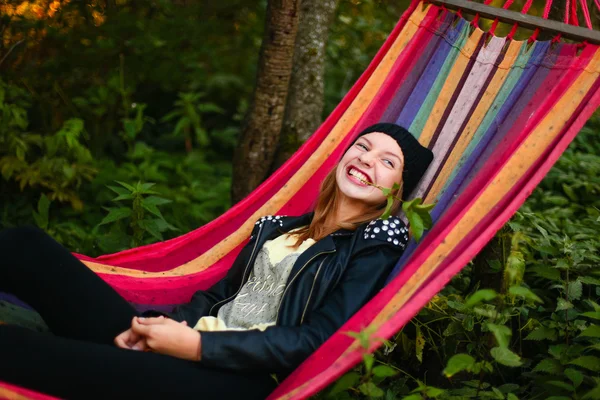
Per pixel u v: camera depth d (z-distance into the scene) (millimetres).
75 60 4973
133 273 2762
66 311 2213
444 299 2814
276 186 2977
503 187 2346
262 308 2410
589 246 2955
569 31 2633
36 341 2018
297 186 2955
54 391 2010
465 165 2725
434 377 2770
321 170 2979
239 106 6516
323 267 2373
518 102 2711
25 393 1969
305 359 2178
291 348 2158
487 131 2729
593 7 4234
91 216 4434
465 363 2074
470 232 2283
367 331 2010
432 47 2945
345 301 2254
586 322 2658
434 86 2900
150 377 2061
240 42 6195
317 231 2525
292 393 2061
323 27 3955
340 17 6016
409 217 2266
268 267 2473
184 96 5602
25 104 4617
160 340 2117
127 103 5266
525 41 2770
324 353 2141
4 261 2184
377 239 2387
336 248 2436
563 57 2643
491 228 2236
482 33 2861
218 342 2129
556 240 2941
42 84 4977
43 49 4891
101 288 2279
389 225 2418
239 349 2129
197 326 2404
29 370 1989
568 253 2805
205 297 2566
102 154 5301
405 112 2928
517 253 2416
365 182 2504
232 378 2168
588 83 2500
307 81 3938
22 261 2189
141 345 2176
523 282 2951
